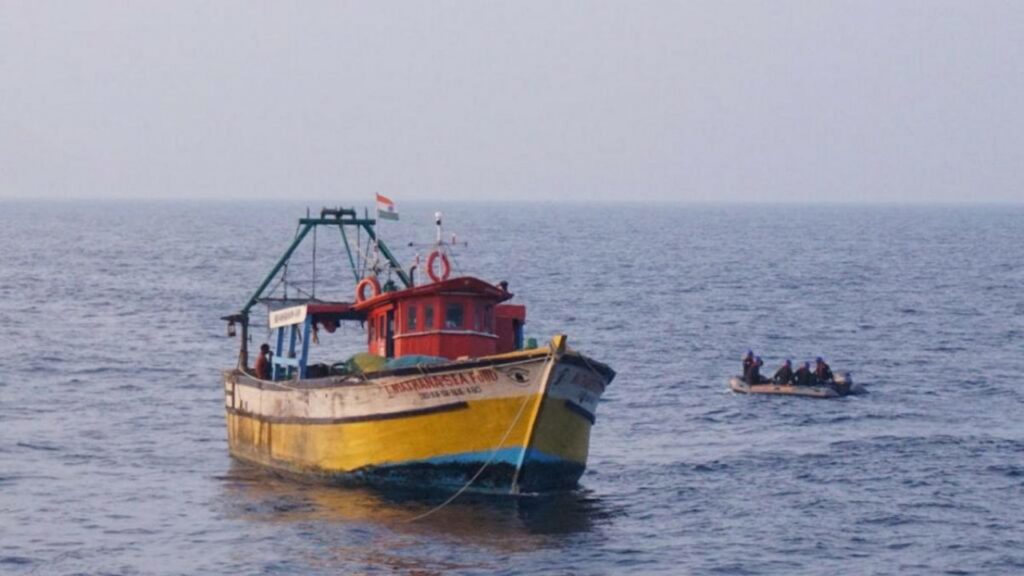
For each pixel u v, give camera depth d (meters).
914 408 70.25
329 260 199.75
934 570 40.75
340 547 42.12
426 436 46.41
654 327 110.88
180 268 179.88
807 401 72.12
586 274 173.12
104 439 60.12
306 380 49.62
